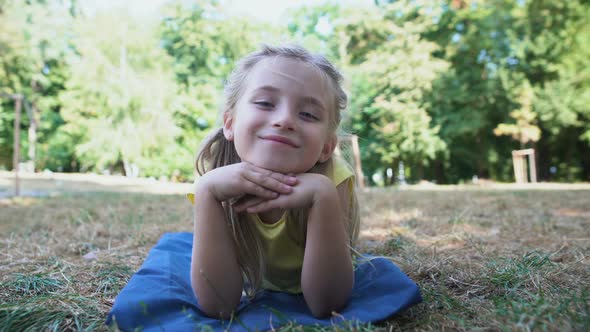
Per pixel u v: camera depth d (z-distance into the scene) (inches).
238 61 64.6
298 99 54.6
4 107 760.3
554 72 687.7
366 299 60.1
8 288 71.4
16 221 161.9
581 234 118.1
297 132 54.4
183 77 764.0
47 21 732.7
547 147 772.0
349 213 70.6
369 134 694.5
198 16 765.3
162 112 709.3
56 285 73.0
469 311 57.1
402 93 655.8
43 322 55.9
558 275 70.3
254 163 54.9
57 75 796.6
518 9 684.1
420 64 646.5
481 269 76.9
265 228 62.2
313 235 54.6
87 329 54.0
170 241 90.5
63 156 784.9
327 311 56.6
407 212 184.5
